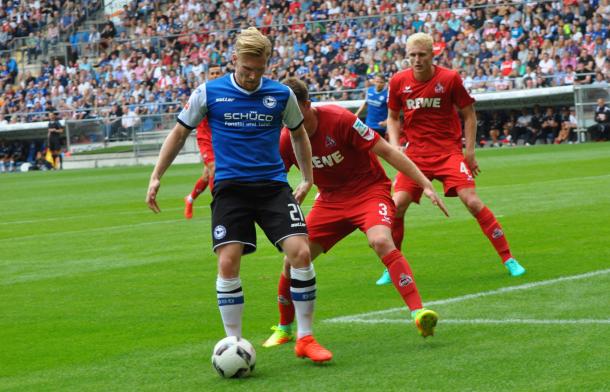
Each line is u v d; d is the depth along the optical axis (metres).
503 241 17.25
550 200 29.45
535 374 10.31
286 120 11.96
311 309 11.68
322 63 76.62
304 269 11.54
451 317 13.73
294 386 10.50
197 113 11.73
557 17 69.81
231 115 11.56
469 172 17.70
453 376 10.45
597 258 18.41
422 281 17.09
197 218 30.53
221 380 10.98
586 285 15.66
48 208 37.97
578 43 68.38
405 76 18.06
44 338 13.89
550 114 65.00
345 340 12.73
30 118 84.44
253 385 10.67
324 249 13.77
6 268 21.36
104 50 87.94
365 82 73.62
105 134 74.38
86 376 11.51
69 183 54.31
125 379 11.25
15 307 16.50
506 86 67.69
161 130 72.88
